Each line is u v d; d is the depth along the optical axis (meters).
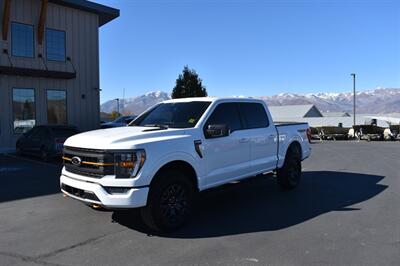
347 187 9.63
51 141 14.88
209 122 6.93
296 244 5.39
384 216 6.81
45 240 5.66
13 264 4.77
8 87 19.69
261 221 6.55
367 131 38.09
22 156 16.95
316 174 11.89
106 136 6.02
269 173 8.46
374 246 5.28
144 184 5.62
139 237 5.77
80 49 22.62
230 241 5.55
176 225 6.02
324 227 6.17
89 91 23.16
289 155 9.14
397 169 13.08
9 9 19.16
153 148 5.79
